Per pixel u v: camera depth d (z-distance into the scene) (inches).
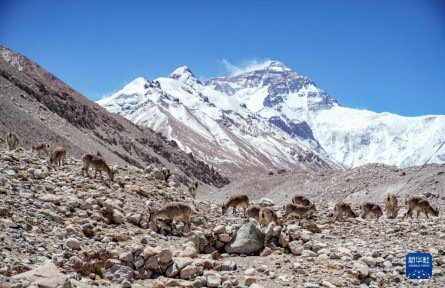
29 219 650.8
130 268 574.6
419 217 1160.8
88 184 939.3
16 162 1000.9
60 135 4608.8
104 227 740.0
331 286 566.3
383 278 623.2
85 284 507.5
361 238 887.1
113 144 6924.2
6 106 4212.6
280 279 604.1
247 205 1098.7
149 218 803.4
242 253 742.5
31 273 468.1
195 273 589.3
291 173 3897.6
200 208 1107.3
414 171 2672.2
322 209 1332.4
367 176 2928.2
